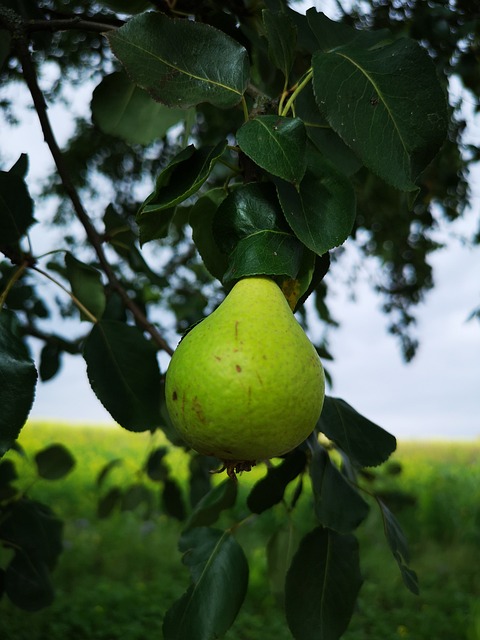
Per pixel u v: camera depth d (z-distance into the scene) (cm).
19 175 199
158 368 196
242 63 134
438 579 762
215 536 194
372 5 343
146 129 237
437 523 936
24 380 146
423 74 126
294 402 109
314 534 183
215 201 150
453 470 1284
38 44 251
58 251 201
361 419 182
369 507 181
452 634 588
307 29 183
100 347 195
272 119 121
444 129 126
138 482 429
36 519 281
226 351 109
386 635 583
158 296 476
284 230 124
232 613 181
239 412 106
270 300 117
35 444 1381
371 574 771
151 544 869
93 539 867
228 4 208
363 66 129
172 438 301
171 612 181
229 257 123
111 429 1909
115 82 227
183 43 132
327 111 125
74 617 588
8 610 603
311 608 177
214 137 385
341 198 127
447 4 310
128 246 269
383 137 126
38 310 377
